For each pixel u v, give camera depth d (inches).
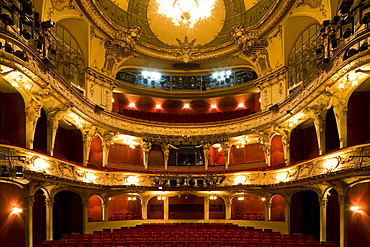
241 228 874.1
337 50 544.4
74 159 904.9
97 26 920.3
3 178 486.3
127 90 1192.8
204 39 1132.5
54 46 791.7
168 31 1114.1
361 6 458.6
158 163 1169.4
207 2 1049.5
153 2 1040.8
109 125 959.6
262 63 1021.8
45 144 738.2
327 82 585.9
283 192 869.2
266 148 974.4
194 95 1237.7
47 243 564.7
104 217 917.8
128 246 538.6
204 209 1048.2
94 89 984.3
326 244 559.2
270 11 877.2
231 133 1052.5
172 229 815.7
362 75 535.5
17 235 556.7
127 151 1151.0
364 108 607.2
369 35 462.6
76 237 678.5
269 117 943.0
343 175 527.2
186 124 1123.3
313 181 642.2
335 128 733.3
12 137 601.0
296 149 895.1
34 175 545.0
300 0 765.9
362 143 495.8
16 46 514.6
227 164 1095.6
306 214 861.8
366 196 533.6
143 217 1032.8
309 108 716.0
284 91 946.7
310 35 837.2
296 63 904.3
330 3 685.9
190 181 1013.8
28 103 608.7
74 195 876.0
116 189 930.7
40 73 580.4
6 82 571.8
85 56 944.9
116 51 1024.9
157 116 1240.8
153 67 1209.4
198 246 544.7
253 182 922.7
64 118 801.6
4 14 440.8
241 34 1000.9
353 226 560.7
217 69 1211.2
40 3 700.7
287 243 553.9
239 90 1178.0
